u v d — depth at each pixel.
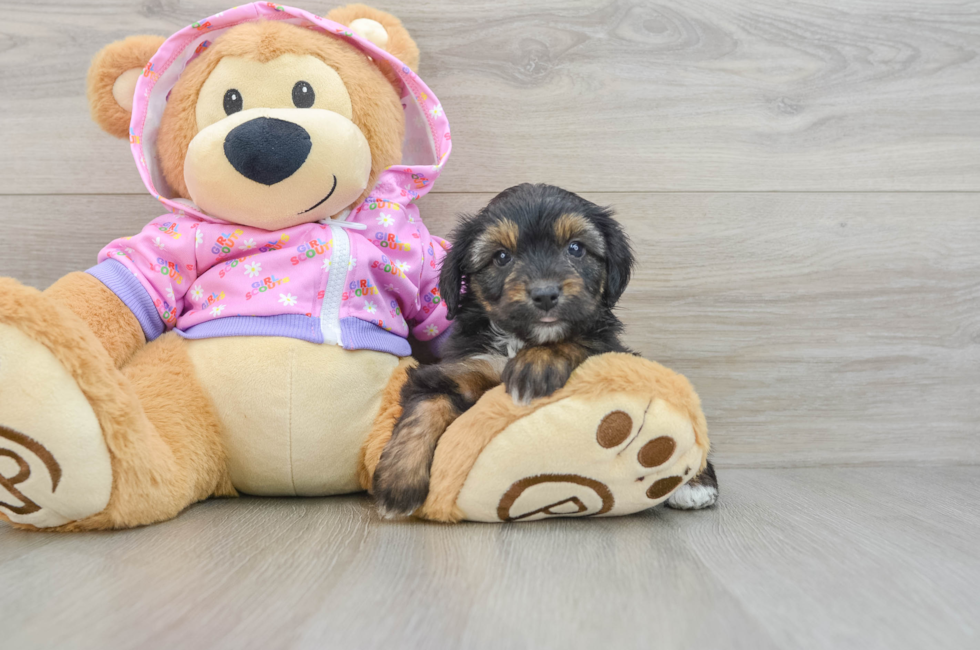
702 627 0.49
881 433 0.82
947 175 0.81
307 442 0.67
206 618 0.49
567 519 0.64
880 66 0.81
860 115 0.81
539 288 0.63
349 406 0.67
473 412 0.62
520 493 0.61
